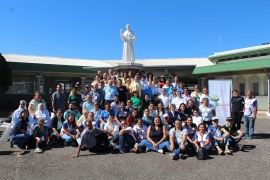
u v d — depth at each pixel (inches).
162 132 308.3
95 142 297.0
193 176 219.0
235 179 211.0
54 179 213.3
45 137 321.7
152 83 452.4
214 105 398.6
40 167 244.8
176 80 470.3
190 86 1209.4
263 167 240.8
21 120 322.7
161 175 222.1
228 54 973.8
